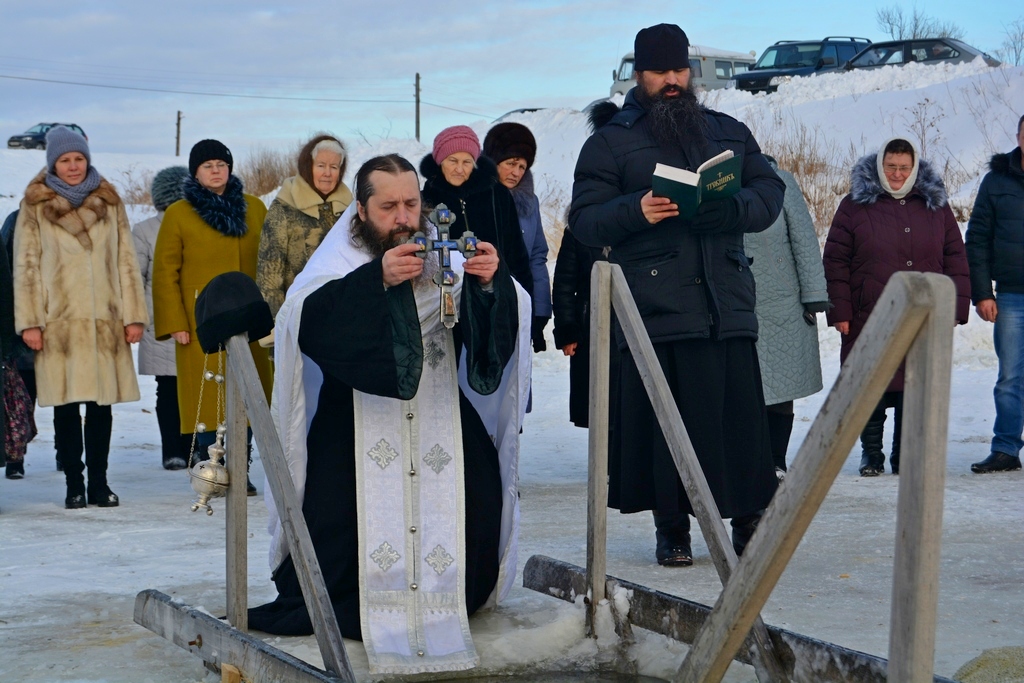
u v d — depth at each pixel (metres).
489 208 6.46
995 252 7.69
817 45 29.28
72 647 3.88
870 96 23.50
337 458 4.00
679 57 5.25
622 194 5.22
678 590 4.64
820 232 17.69
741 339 5.10
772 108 25.02
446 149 6.39
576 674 3.67
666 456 4.99
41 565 5.16
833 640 3.87
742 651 3.41
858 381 2.44
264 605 4.07
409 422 4.03
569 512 6.48
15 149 41.66
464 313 3.95
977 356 12.11
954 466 7.82
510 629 4.04
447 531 4.00
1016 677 3.32
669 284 5.01
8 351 7.04
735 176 4.69
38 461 8.98
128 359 7.03
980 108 21.27
